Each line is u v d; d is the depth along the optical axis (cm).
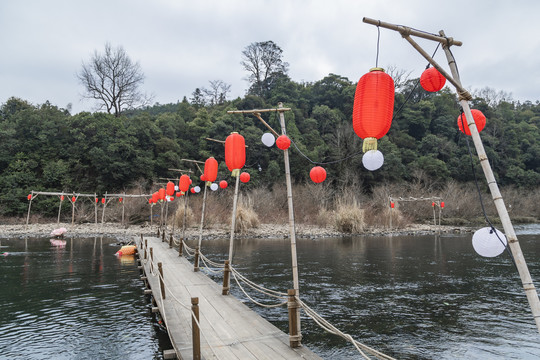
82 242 2166
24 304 948
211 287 905
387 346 684
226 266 830
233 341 551
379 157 354
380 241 2316
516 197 4362
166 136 4125
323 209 3094
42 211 3159
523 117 7031
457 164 4775
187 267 1177
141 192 3216
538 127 6681
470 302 965
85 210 3186
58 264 1493
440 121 5472
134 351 667
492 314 866
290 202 570
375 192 3734
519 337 724
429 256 1720
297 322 527
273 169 3966
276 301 1001
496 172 4925
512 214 4222
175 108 7200
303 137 4516
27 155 3456
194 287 905
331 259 1636
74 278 1250
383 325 796
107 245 2048
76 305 945
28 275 1285
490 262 1561
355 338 725
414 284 1166
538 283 1168
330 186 3869
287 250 1883
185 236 2381
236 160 786
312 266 1473
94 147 3425
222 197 3238
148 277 1034
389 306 932
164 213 3119
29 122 3538
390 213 3077
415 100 5906
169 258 1352
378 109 352
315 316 486
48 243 2111
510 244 286
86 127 3553
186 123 4559
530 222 4097
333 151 4219
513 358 630
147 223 3033
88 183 3419
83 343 700
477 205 4016
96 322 820
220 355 499
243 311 706
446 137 5209
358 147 4203
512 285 1152
